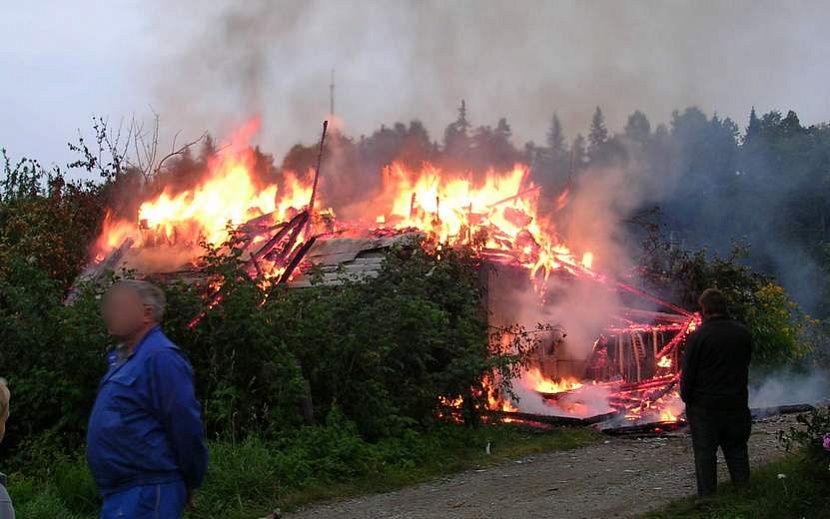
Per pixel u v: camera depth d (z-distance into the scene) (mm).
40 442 9508
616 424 13086
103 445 4324
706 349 7824
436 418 12055
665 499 8203
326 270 15070
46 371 9930
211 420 9930
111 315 4488
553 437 12289
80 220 17781
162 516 4293
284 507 8523
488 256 15844
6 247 15469
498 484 9500
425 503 8703
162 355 4379
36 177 19062
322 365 10859
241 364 10398
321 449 9766
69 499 8133
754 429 12586
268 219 18375
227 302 10438
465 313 13031
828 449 6797
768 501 7000
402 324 11578
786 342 18656
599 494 8656
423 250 13695
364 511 8453
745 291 19078
